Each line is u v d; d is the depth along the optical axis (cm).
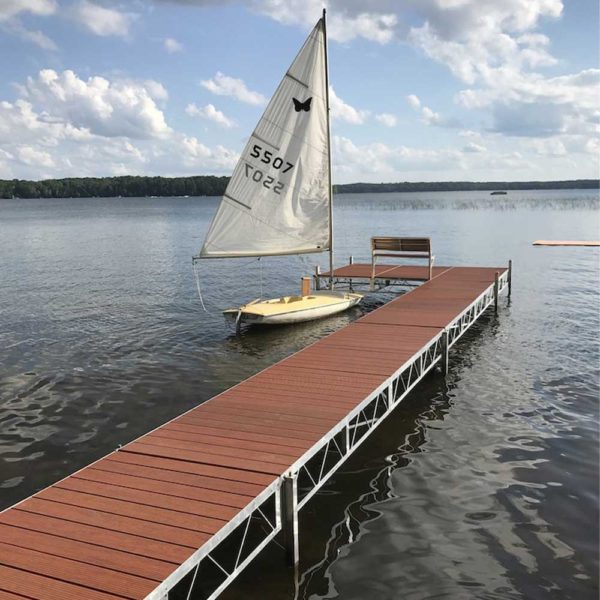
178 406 1352
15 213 12781
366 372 1221
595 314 2262
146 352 1800
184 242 5734
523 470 1026
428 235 5919
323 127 2100
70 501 727
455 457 1082
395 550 802
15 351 1819
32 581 575
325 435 909
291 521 766
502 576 746
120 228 7794
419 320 1702
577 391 1413
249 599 706
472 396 1401
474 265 3697
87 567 594
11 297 2770
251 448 868
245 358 1736
